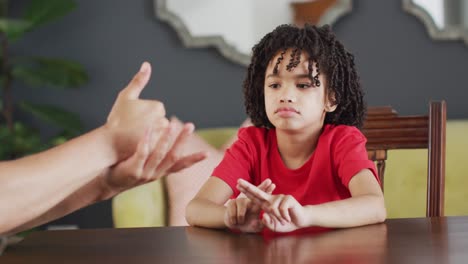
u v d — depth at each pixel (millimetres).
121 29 3432
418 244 845
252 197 962
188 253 810
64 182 748
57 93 3492
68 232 956
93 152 764
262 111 1371
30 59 3289
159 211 2402
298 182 1261
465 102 3379
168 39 3410
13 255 808
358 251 807
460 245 836
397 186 2615
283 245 851
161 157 777
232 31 3326
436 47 3357
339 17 3324
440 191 1351
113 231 965
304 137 1265
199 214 1071
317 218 982
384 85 3371
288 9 3293
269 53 1271
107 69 3453
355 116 1364
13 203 729
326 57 1260
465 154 2748
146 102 791
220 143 2787
